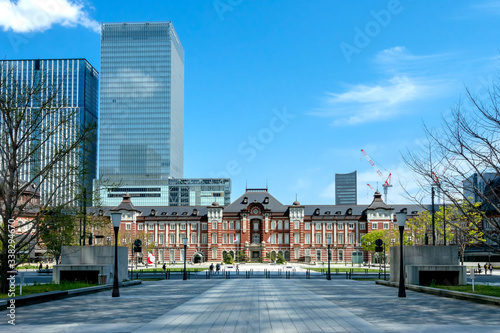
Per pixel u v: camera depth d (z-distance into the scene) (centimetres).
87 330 1936
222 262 12062
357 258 12644
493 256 11725
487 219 3300
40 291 3394
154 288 4278
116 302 3002
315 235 12938
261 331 1914
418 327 2005
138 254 12456
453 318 2269
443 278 4338
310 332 1891
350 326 2034
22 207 3450
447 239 8094
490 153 3225
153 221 13250
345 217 12888
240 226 13000
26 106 3447
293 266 10550
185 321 2175
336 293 3694
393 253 4759
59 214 3528
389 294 3597
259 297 3350
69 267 4391
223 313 2452
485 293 3134
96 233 10394
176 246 13138
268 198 13388
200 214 13438
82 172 3681
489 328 1978
